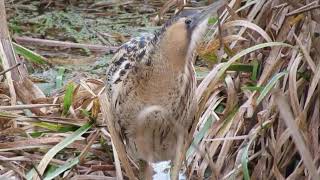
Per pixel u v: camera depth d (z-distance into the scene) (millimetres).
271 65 9203
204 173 8867
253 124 9070
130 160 9219
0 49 10234
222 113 9398
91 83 10383
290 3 9359
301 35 9250
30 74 11328
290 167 8828
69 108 9562
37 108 9664
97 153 9281
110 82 8258
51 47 12391
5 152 9086
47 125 9359
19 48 10750
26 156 9055
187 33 7637
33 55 10875
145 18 13180
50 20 13297
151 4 13758
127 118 8039
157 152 8180
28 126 9477
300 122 8500
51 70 11391
